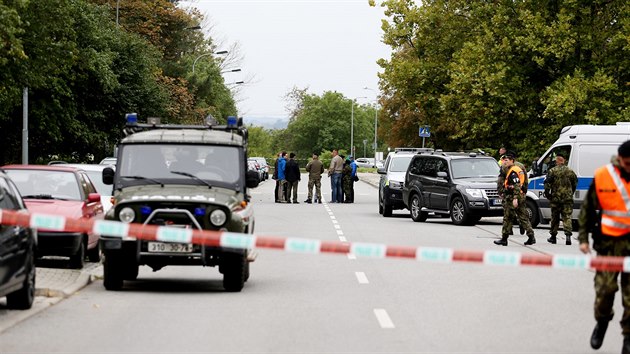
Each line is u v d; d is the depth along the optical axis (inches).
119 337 717.3
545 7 2768.2
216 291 1005.8
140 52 3486.7
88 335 724.7
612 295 660.7
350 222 2181.3
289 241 647.8
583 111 2608.3
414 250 641.0
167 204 967.0
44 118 2795.3
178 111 4776.1
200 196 981.2
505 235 1584.6
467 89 2802.7
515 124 2807.6
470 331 757.3
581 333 754.2
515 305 908.6
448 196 2138.3
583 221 681.0
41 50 1953.7
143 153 1059.9
